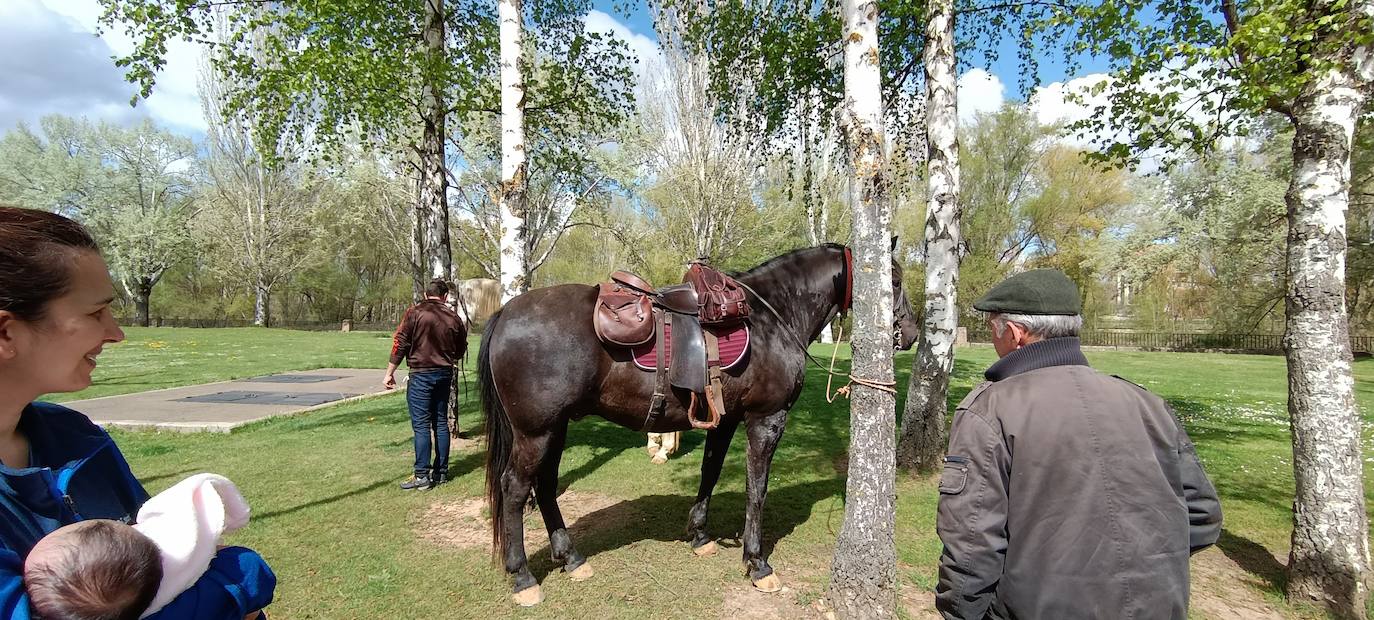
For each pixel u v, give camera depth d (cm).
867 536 300
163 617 93
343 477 540
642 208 2486
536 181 1941
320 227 3497
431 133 675
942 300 557
